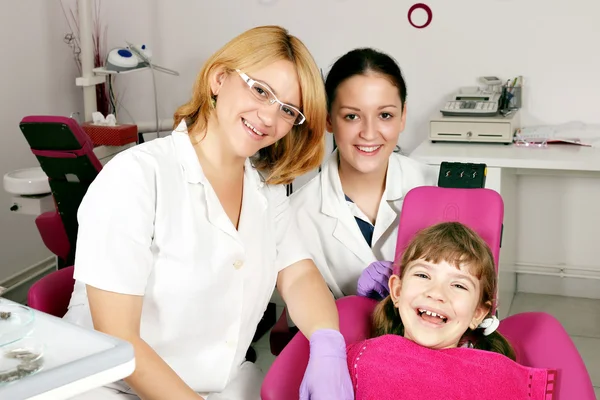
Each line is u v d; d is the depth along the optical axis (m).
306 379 1.49
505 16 3.39
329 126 1.96
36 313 1.14
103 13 3.84
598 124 3.38
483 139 3.20
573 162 2.85
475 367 1.50
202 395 1.65
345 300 1.81
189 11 3.78
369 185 2.02
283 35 1.53
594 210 3.46
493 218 1.76
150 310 1.55
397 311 1.71
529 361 1.62
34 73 3.49
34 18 3.47
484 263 1.61
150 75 3.91
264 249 1.69
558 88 3.40
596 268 3.51
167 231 1.51
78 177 2.57
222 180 1.63
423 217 1.79
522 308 3.40
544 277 3.58
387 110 1.86
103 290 1.41
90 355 1.00
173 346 1.59
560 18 3.33
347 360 1.59
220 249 1.57
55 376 0.95
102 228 1.42
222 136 1.58
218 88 1.58
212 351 1.63
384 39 3.56
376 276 1.84
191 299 1.55
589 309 3.40
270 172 1.75
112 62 3.45
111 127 3.21
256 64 1.50
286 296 1.76
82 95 3.86
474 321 1.63
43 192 2.87
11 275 3.37
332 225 2.02
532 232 3.55
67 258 2.78
